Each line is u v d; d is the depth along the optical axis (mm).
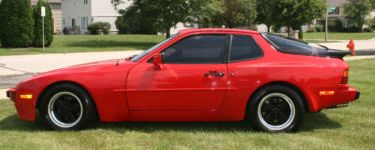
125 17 36781
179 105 6801
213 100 6781
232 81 6750
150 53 6906
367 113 8203
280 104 6832
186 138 6605
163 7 35000
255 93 6805
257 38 6938
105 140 6512
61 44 33969
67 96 6934
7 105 8992
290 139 6531
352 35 60688
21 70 16828
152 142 6418
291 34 45344
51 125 6980
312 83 6754
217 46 6898
